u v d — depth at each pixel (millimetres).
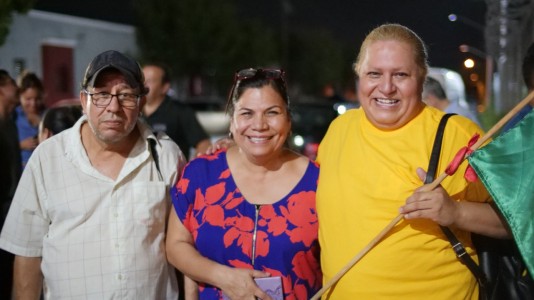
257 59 34438
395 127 2734
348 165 2785
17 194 3025
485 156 2561
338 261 2744
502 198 2539
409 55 2646
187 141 5840
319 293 2791
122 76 2928
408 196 2619
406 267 2627
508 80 9141
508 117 2514
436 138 2656
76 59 19047
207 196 2977
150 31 24406
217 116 17109
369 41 2730
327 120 10867
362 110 2973
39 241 3051
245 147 2938
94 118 2928
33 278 3082
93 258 2928
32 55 16969
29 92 6223
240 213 2918
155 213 3037
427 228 2629
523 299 2797
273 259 2865
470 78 11070
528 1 8266
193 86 28359
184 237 3018
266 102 2904
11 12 8227
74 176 2980
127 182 3023
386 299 2652
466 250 2691
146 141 3107
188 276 3010
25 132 6250
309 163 3035
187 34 26000
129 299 2943
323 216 2814
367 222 2668
